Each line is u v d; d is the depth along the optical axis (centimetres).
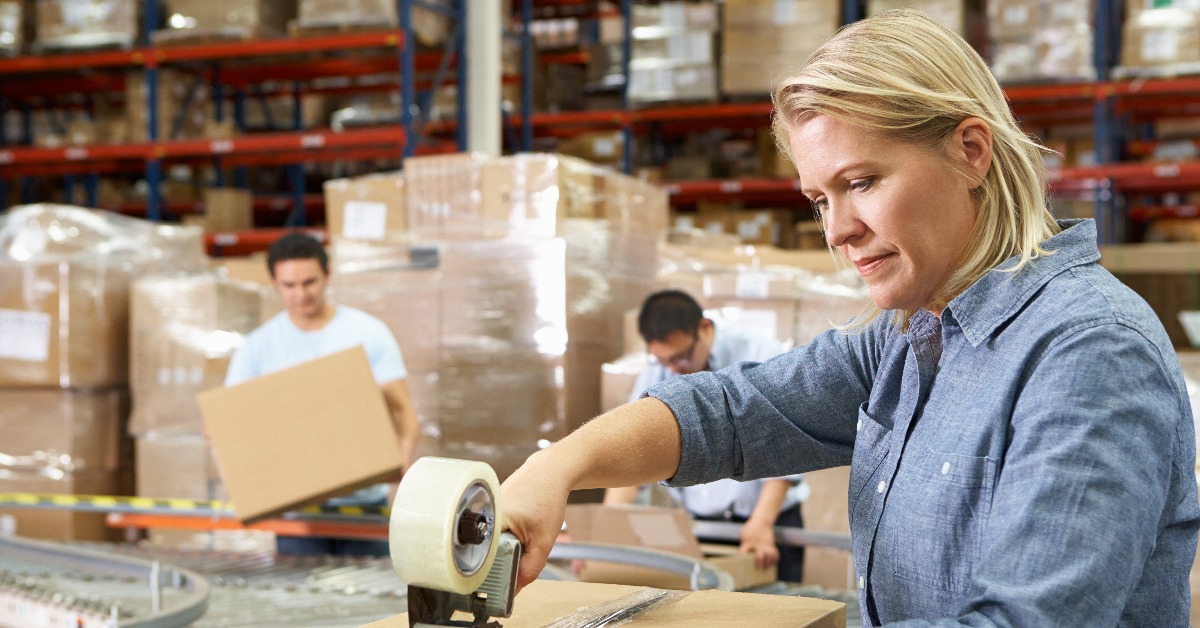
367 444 279
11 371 389
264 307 394
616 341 363
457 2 585
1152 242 715
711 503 280
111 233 408
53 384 387
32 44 624
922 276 89
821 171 88
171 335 386
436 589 80
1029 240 89
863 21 91
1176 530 85
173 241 432
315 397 281
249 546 378
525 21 680
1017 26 568
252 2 570
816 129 87
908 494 94
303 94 744
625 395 318
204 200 764
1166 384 80
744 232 650
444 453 355
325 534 311
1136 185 647
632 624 92
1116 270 464
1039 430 79
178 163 714
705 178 678
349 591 230
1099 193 606
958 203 88
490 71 585
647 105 657
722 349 276
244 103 747
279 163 751
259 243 657
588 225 350
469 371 352
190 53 586
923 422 94
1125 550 74
